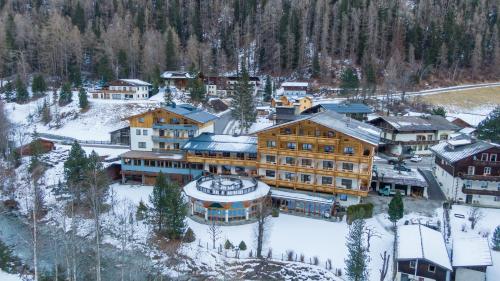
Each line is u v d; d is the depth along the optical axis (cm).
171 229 5219
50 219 6019
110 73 14200
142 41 16850
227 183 6225
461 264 4288
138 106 11719
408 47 16750
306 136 6400
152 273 4709
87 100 11812
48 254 5072
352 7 17925
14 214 6341
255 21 19175
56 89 13775
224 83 14625
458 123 10781
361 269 4109
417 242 4628
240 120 10338
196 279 4603
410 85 15138
